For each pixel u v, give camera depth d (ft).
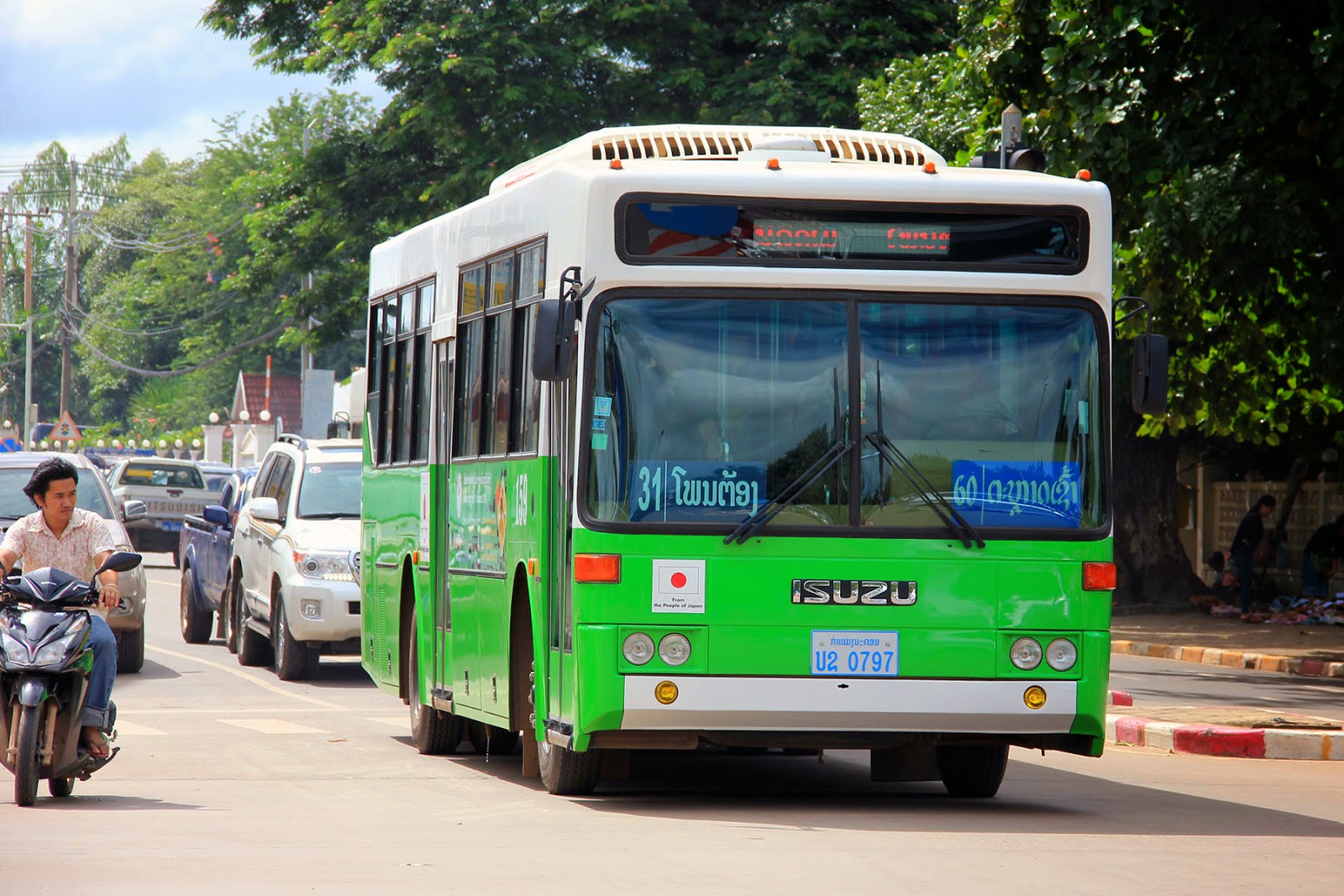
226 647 116.16
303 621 93.50
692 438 49.29
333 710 81.25
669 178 49.85
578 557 48.85
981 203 50.83
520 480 54.75
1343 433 124.47
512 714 55.36
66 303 449.48
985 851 44.62
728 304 49.85
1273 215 97.86
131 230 597.11
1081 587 49.98
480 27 179.83
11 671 50.39
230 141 506.48
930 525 49.52
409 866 41.78
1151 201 98.58
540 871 41.16
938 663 49.16
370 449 77.71
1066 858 43.80
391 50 180.04
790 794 56.24
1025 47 101.04
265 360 498.28
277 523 100.42
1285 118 99.25
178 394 529.04
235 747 67.67
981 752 55.57
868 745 50.16
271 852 43.70
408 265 71.82
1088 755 51.13
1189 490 174.60
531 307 54.65
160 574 201.57
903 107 144.87
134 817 49.67
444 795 54.95
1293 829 50.55
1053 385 50.67
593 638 48.62
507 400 56.90
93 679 52.08
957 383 50.21
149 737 70.08
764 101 176.45
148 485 209.15
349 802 53.26
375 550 75.46
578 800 53.98
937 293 50.44
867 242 50.37
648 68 186.50
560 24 183.42
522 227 55.93
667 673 48.55
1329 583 152.66
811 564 49.06
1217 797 58.23
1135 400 50.98
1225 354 114.83
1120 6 95.20
